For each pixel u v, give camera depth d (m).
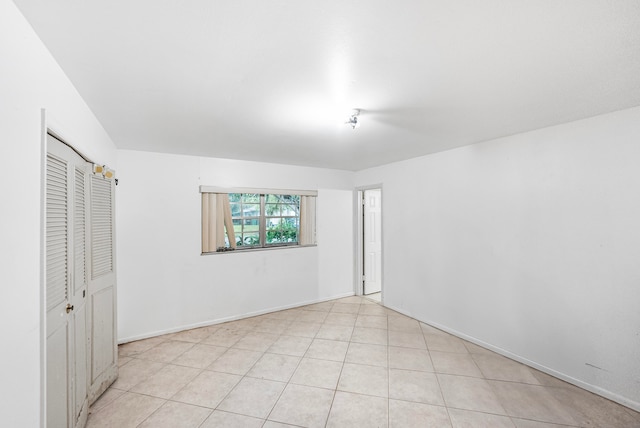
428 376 2.62
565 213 2.51
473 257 3.28
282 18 1.13
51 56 1.38
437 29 1.21
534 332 2.73
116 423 2.04
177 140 3.03
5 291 0.96
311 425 2.02
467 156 3.32
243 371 2.73
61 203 1.65
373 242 5.51
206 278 3.89
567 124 2.49
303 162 4.36
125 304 3.37
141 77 1.63
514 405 2.21
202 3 1.04
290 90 1.82
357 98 1.96
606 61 1.48
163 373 2.70
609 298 2.26
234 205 4.29
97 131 2.33
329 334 3.58
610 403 2.21
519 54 1.41
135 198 3.44
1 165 0.94
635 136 2.12
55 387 1.56
